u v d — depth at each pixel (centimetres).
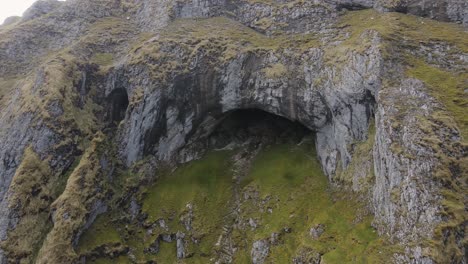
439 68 3216
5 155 3712
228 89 4012
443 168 2588
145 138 3956
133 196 3769
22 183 3400
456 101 2933
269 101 3903
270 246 3212
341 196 3281
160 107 3972
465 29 3597
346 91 3353
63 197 3331
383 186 2806
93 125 3966
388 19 3728
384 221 2725
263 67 3938
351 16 4050
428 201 2500
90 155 3678
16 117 3878
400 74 3159
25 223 3291
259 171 3947
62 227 3192
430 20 3769
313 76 3703
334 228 3025
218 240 3475
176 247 3488
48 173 3534
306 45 3931
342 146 3431
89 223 3438
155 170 3981
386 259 2506
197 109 4088
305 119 3791
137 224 3656
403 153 2717
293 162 3919
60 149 3650
